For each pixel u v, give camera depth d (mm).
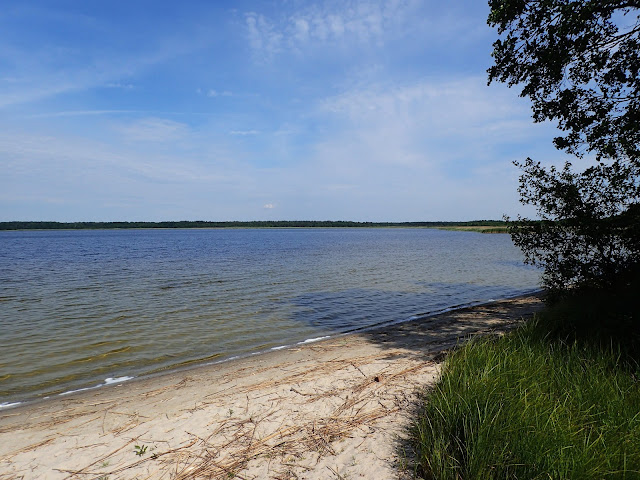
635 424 3309
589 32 7559
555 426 3180
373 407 4676
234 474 3326
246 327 10492
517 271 25062
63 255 39656
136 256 38000
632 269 7062
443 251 45938
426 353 7238
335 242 74938
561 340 5754
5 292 16094
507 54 8484
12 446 4172
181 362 7676
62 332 9906
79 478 3330
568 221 7570
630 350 5324
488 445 3094
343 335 9570
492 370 4402
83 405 5508
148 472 3385
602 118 7855
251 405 4922
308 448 3742
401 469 3314
